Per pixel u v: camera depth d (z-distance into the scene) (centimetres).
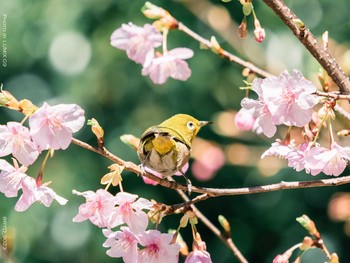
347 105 756
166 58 609
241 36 541
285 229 1385
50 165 1399
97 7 1400
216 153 980
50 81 1430
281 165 1049
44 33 1430
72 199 1395
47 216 1391
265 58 1076
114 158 475
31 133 457
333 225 1351
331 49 929
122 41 616
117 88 1402
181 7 1334
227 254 1420
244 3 536
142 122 1385
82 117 463
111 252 480
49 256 1383
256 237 1402
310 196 1368
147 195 1389
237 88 1297
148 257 481
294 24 502
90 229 1399
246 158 1042
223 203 1416
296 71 469
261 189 487
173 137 540
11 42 1440
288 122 471
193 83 1344
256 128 635
